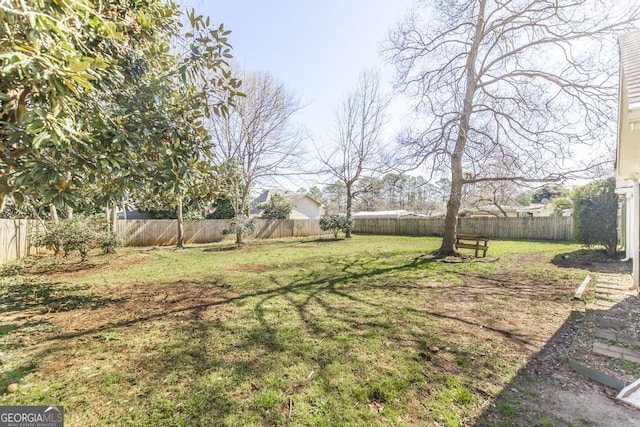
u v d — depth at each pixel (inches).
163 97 129.0
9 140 85.5
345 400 78.8
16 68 65.3
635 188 185.8
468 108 311.3
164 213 650.2
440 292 189.0
